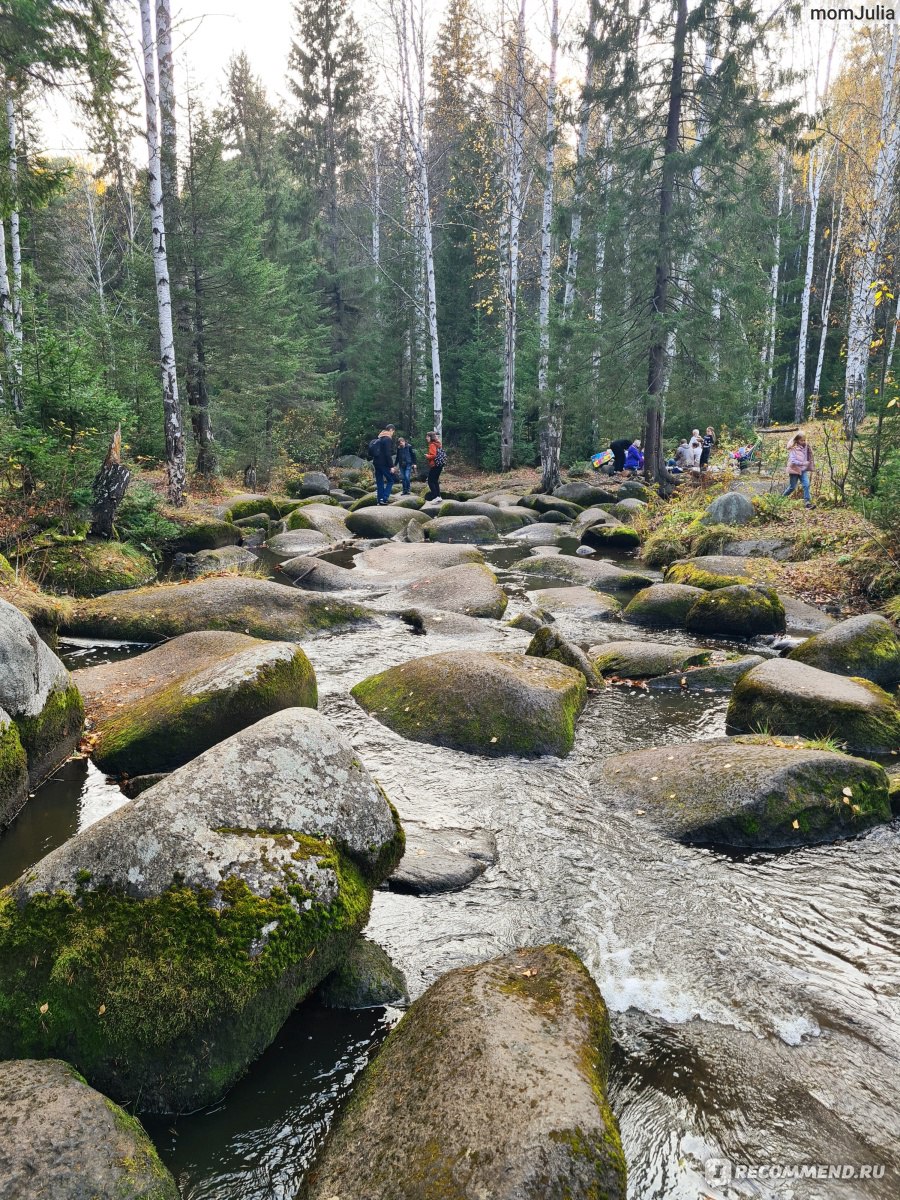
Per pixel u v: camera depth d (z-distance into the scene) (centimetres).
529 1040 263
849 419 1552
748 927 383
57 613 857
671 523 1598
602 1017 294
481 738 595
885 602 983
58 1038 276
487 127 2892
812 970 352
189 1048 276
